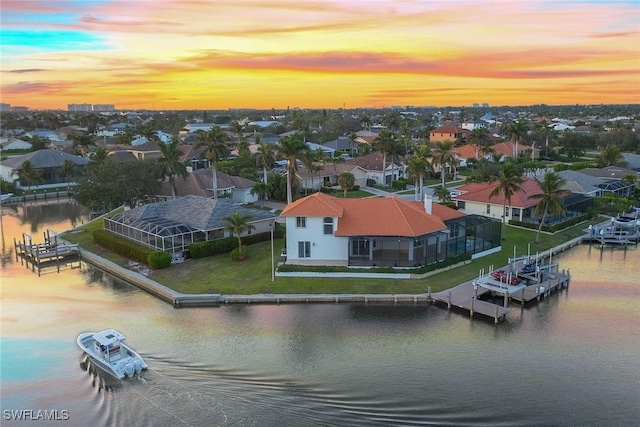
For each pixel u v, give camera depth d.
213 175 82.75
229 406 29.94
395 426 28.00
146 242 60.16
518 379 33.19
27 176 105.50
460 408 29.84
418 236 51.09
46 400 31.20
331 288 47.75
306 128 187.38
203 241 60.53
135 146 129.12
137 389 32.00
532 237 66.19
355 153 152.88
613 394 31.44
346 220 54.00
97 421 28.84
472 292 46.88
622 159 108.06
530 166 102.06
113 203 77.69
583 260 59.44
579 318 43.06
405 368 34.59
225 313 44.34
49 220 85.00
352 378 33.28
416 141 171.50
